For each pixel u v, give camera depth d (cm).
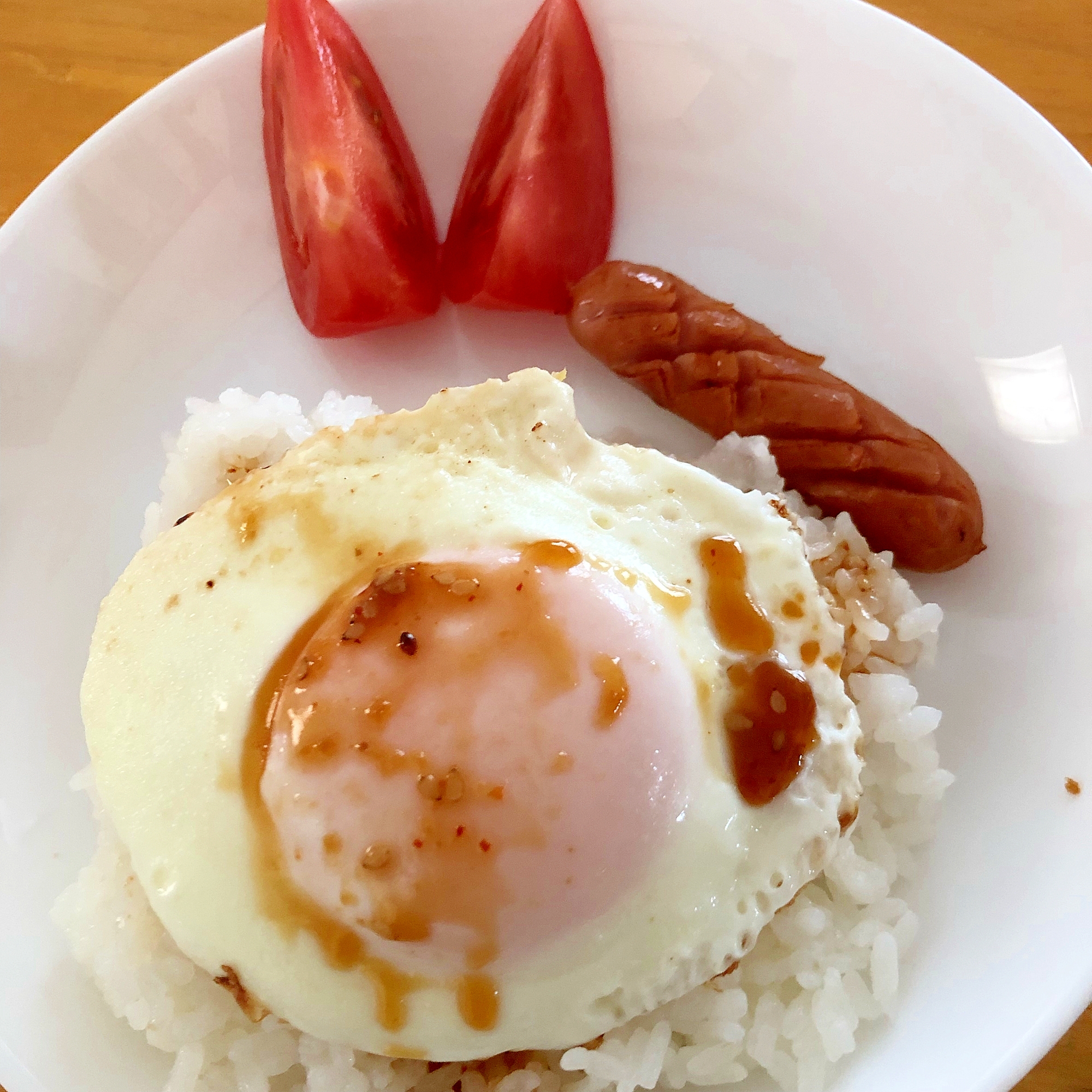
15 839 20
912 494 20
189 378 23
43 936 19
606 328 21
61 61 24
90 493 22
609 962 17
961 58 21
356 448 18
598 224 23
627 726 16
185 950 17
